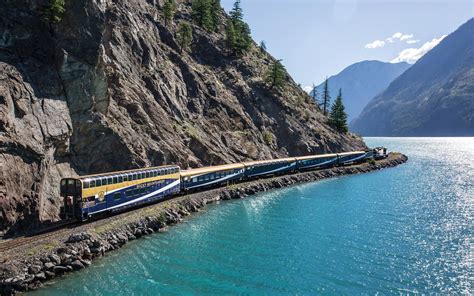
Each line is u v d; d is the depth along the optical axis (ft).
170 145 240.53
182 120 282.77
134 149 200.75
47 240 118.93
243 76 409.90
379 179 333.21
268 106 395.55
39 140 142.61
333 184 303.89
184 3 478.18
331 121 486.38
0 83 136.77
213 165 275.39
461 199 241.14
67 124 161.27
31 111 145.48
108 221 146.10
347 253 139.74
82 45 173.17
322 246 147.23
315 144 402.52
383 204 224.94
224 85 379.76
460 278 118.83
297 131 395.75
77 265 114.42
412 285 114.11
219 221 180.14
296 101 452.76
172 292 106.42
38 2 163.32
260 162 293.84
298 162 336.70
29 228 130.82
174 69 320.09
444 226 176.65
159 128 242.78
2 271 99.19
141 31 302.25
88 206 142.41
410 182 315.37
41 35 162.40
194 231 161.79
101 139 181.88
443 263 130.62
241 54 437.99
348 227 173.99
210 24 440.86
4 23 152.66
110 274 113.80
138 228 150.10
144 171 179.11
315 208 213.05
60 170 158.81
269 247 145.07
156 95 270.46
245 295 106.32
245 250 141.28
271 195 251.80
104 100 186.80
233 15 483.51
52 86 160.66
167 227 164.35
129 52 265.95
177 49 356.18
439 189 279.90
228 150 306.35
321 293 108.68
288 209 209.67
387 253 140.15
